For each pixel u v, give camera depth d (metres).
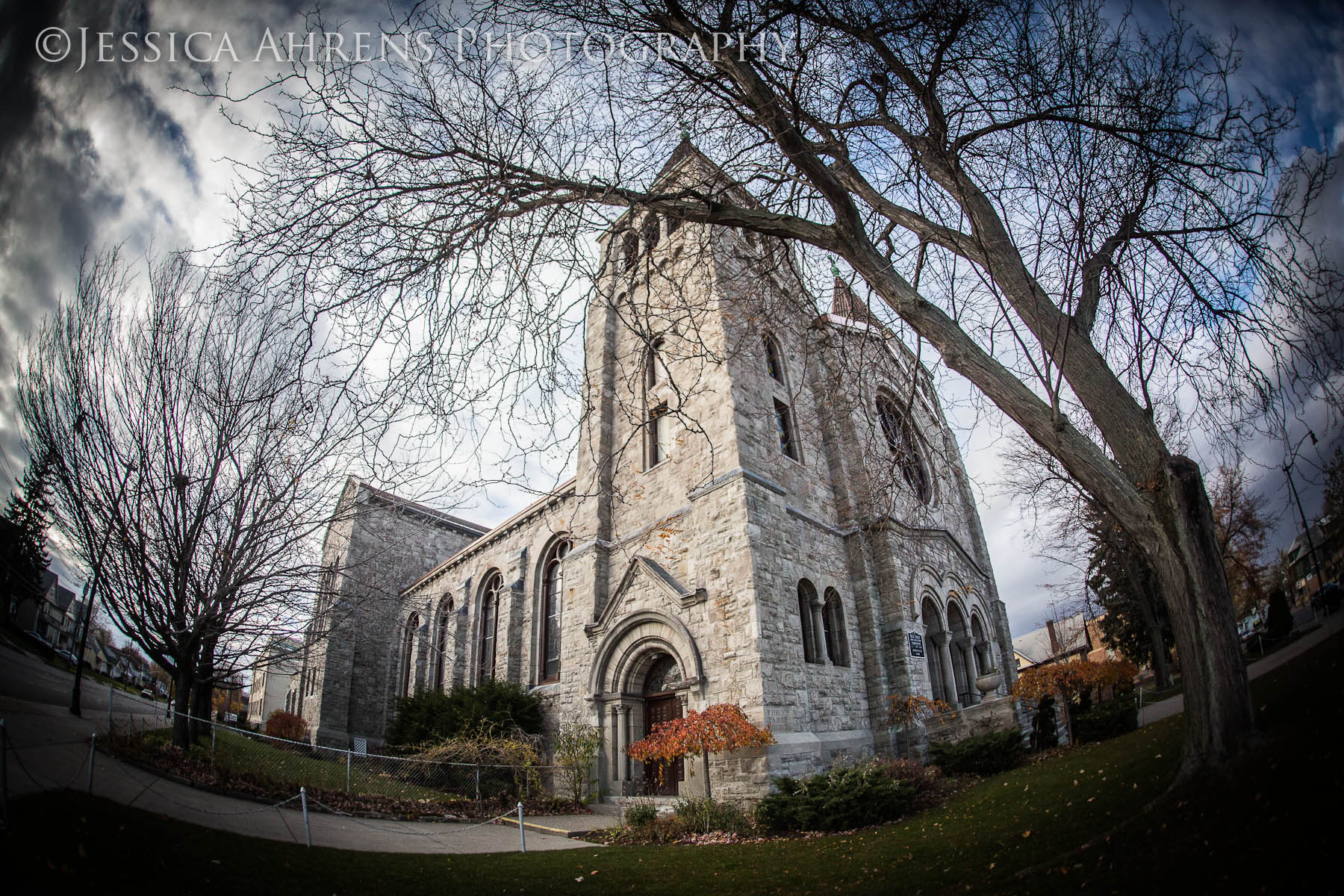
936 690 21.84
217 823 10.48
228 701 40.88
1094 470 7.22
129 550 13.95
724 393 19.27
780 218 9.28
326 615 17.61
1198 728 6.27
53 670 14.93
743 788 15.01
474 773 18.58
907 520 22.59
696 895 8.52
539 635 26.08
